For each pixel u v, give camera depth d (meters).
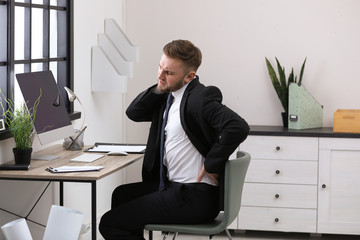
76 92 4.37
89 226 4.57
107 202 5.02
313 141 4.73
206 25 5.27
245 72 5.24
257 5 5.19
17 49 3.75
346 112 4.71
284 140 4.75
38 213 3.83
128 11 5.37
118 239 3.06
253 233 4.99
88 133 4.59
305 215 4.77
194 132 3.09
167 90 3.14
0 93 3.41
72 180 2.97
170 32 5.32
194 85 3.15
